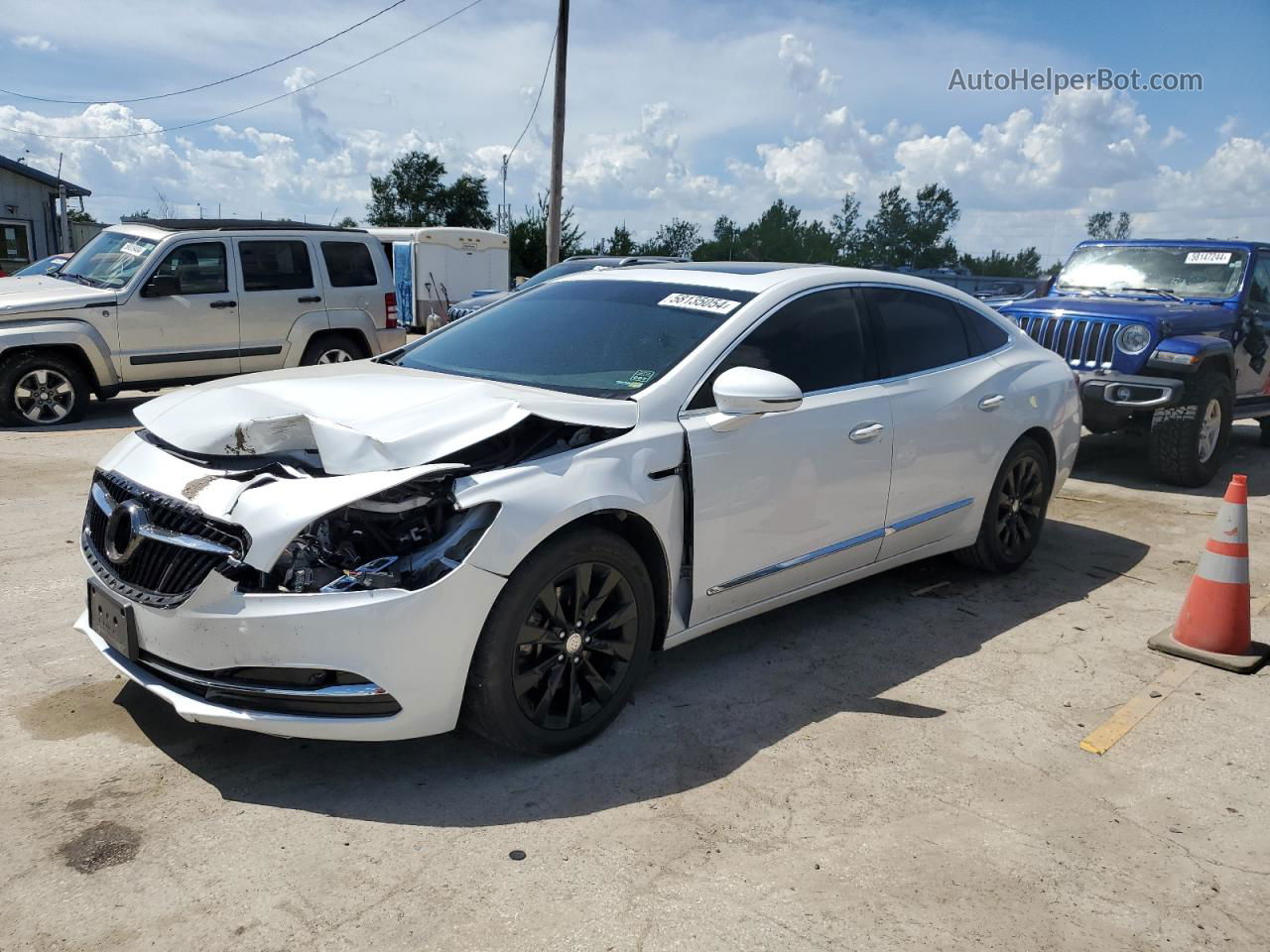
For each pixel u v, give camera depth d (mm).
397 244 22969
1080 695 3875
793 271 4305
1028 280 19234
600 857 2721
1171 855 2822
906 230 85312
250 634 2777
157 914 2430
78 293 9242
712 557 3600
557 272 13484
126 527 3062
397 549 2914
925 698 3805
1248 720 3693
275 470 3041
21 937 2330
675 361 3664
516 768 3189
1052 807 3051
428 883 2588
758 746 3381
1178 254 8852
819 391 4039
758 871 2678
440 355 4191
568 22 21078
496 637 2979
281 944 2342
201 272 9797
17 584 4703
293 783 3051
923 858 2764
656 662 4070
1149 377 7500
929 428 4441
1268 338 8531
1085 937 2459
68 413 9297
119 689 3639
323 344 10711
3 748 3189
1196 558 5840
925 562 5578
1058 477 5449
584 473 3188
